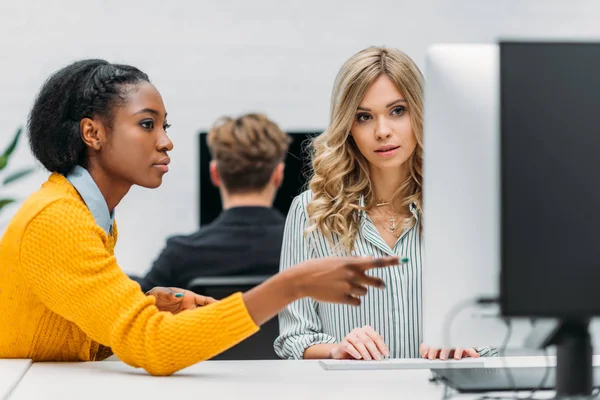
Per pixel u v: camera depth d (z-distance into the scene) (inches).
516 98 45.0
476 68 50.7
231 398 50.4
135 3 162.1
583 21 165.9
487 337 52.3
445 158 50.9
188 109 163.5
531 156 45.1
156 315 57.1
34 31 160.1
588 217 45.1
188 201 161.5
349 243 78.0
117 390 52.9
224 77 163.9
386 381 56.8
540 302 45.2
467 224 50.8
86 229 58.7
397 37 165.5
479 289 50.9
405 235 78.6
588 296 45.2
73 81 62.4
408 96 74.4
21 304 61.0
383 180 78.8
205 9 163.2
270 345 88.0
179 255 110.4
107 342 58.2
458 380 53.7
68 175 63.4
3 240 59.9
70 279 57.5
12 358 63.7
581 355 49.0
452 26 165.6
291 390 53.3
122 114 61.9
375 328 77.6
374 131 74.7
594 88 45.2
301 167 119.2
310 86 165.2
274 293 54.9
